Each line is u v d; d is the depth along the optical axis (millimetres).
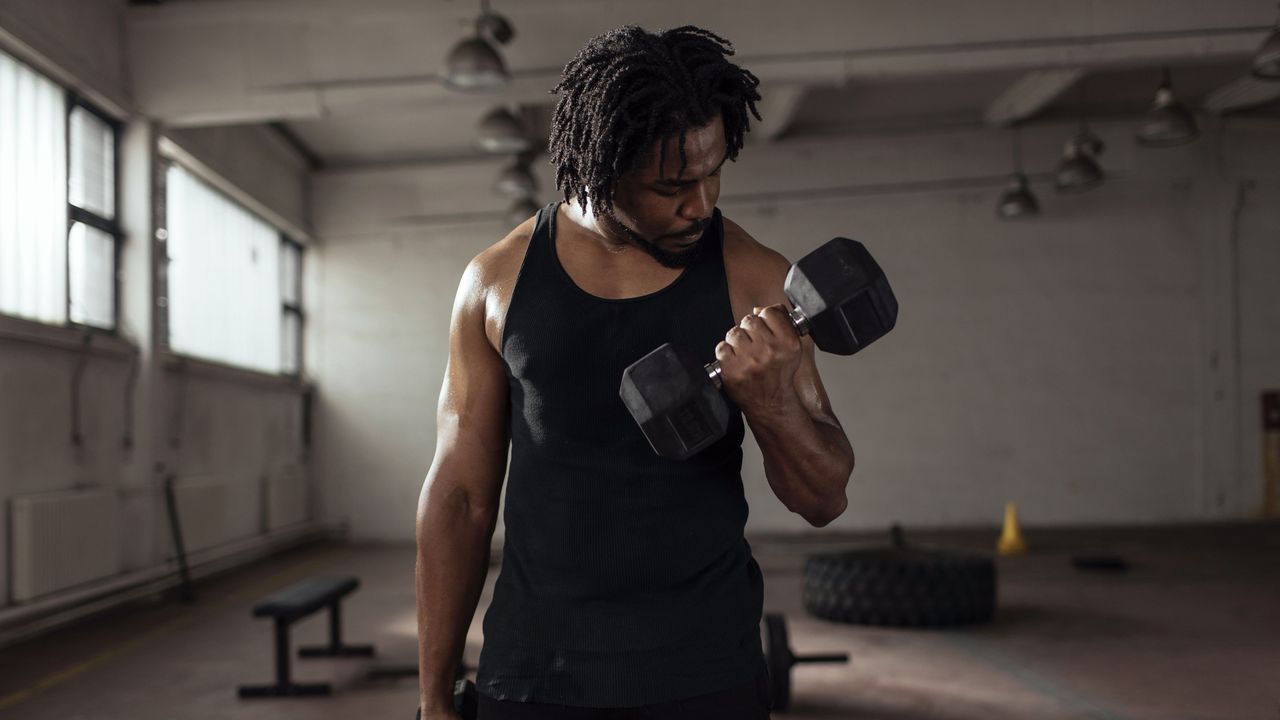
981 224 11188
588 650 1014
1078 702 4027
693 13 7246
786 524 11008
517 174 8711
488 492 1157
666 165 938
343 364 11289
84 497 6223
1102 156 11070
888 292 960
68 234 6328
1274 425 11055
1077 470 11094
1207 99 10789
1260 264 11141
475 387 1126
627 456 1025
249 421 9484
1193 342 11148
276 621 4363
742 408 936
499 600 1085
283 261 10750
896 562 5762
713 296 1035
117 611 6621
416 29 7297
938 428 11133
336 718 3959
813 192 11117
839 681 4426
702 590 1033
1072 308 11164
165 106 7250
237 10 7262
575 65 1026
